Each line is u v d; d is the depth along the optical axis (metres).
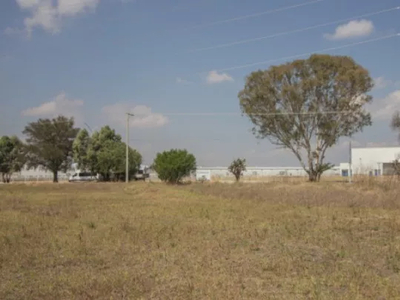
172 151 54.62
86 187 49.50
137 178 83.69
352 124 56.69
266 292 7.63
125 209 22.00
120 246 11.87
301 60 56.25
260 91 57.78
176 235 13.53
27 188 48.75
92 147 83.25
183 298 7.32
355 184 33.84
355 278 8.38
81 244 12.04
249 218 17.64
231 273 8.90
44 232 14.28
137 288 7.89
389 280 8.36
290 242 12.48
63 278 8.67
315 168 58.00
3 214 19.84
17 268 9.63
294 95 55.97
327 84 55.53
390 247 11.34
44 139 85.88
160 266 9.61
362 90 55.28
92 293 7.63
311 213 19.53
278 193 30.42
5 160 93.31
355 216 18.39
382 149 78.81
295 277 8.61
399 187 28.58
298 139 57.75
